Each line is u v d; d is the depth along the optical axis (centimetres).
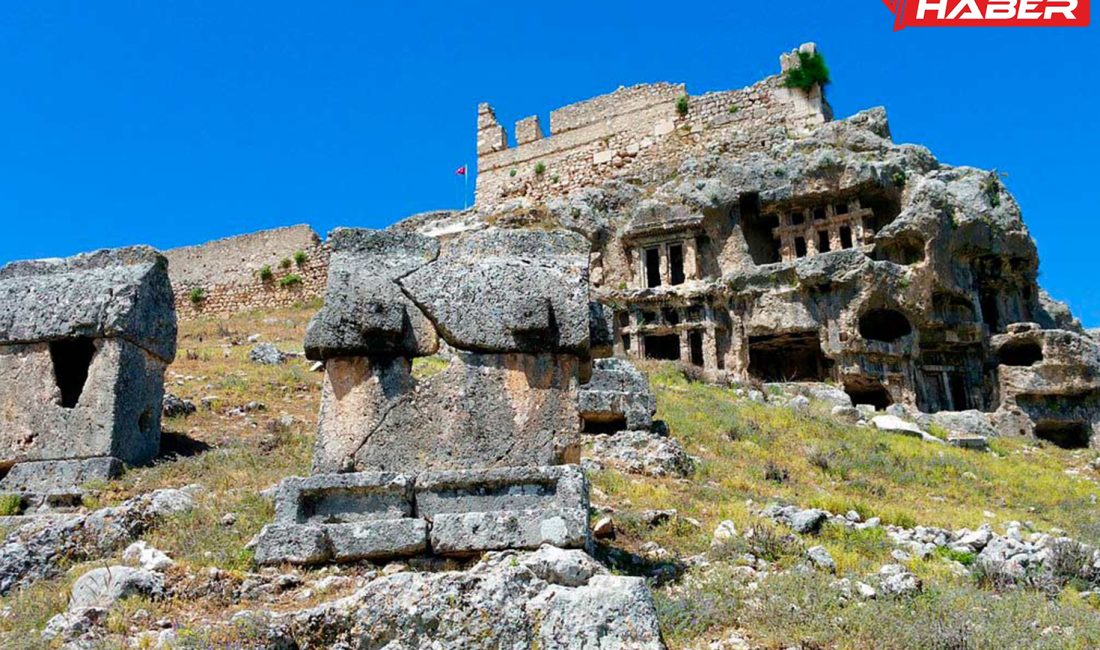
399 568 726
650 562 834
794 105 4031
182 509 895
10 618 662
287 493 763
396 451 794
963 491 1684
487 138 4747
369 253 850
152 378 1234
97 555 815
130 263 1241
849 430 2123
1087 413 2980
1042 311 3406
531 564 648
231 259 4384
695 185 3462
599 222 3578
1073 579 955
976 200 3269
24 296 1177
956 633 673
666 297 3312
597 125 4472
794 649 643
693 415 1962
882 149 3412
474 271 845
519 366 824
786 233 3400
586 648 566
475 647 572
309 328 816
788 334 3206
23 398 1137
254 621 593
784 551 919
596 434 1501
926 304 3081
